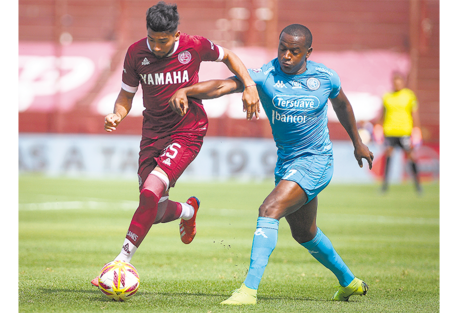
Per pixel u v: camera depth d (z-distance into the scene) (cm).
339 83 1485
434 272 1920
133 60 1518
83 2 9800
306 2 9962
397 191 6103
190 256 2225
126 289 1308
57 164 7444
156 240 2738
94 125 8769
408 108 5538
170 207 1672
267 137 8462
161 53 1470
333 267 1466
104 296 1372
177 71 1513
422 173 7512
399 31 9944
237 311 1212
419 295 1520
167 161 1500
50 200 4616
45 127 8794
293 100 1427
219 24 9725
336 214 4009
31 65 9206
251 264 1325
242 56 9125
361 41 9900
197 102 1588
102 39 9725
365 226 3375
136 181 6675
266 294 1495
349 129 1584
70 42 9588
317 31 9919
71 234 2814
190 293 1464
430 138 9031
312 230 1471
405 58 9450
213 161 7412
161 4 1436
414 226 3403
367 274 1877
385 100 5597
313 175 1413
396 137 5569
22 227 3070
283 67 1416
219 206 4369
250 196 5153
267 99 1454
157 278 1706
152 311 1201
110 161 7412
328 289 1605
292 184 1381
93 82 9088
